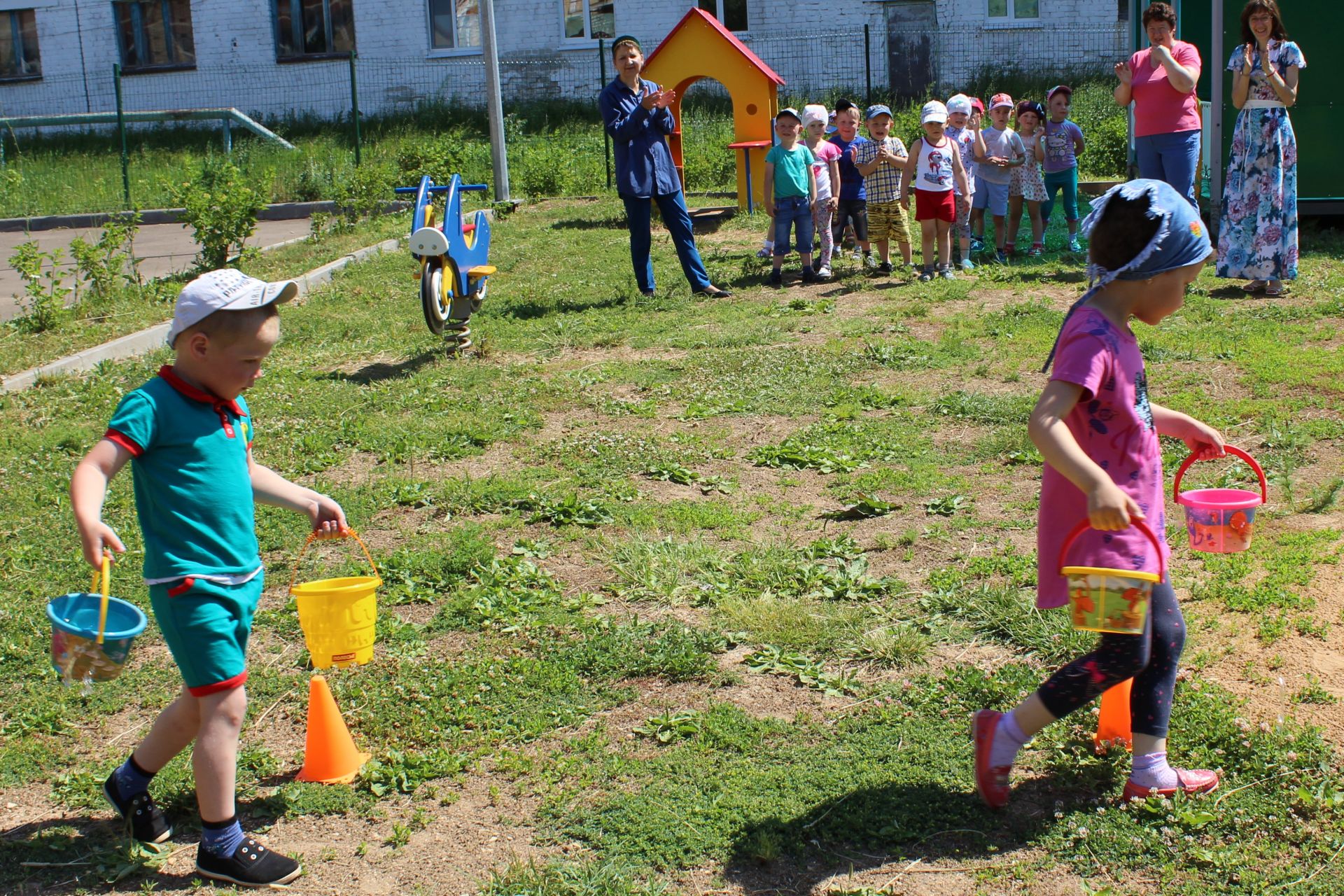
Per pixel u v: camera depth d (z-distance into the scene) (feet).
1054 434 9.07
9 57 92.07
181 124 88.89
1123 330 9.58
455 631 14.37
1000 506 17.39
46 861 10.25
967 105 37.73
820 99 81.46
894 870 9.58
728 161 64.13
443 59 87.25
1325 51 37.96
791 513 17.56
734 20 83.20
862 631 13.69
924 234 34.32
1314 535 15.21
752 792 10.68
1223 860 9.29
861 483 18.48
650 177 32.73
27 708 12.77
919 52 81.66
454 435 21.99
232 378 9.71
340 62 88.28
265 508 18.17
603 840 10.14
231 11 88.63
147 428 9.36
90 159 78.64
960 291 32.24
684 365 26.08
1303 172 39.06
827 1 81.61
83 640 9.40
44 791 11.35
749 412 22.72
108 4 89.81
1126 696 10.71
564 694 12.70
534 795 10.92
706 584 15.19
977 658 13.03
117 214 50.60
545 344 28.89
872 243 36.76
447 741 11.91
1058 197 52.34
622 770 11.16
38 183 71.77
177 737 10.30
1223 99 37.09
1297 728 10.87
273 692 12.98
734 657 13.39
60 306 32.37
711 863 9.78
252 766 11.59
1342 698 11.45
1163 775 10.04
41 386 26.61
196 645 9.54
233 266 40.37
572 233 46.68
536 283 36.94
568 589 15.43
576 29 85.56
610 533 17.17
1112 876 9.32
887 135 35.29
